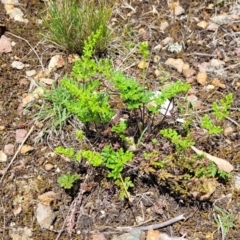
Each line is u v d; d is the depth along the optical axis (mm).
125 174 454
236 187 459
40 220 440
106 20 537
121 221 442
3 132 488
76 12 534
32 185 459
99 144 468
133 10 581
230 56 548
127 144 462
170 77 527
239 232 436
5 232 438
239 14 583
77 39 535
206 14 583
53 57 538
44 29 558
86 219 442
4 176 464
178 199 451
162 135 472
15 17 567
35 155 475
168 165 445
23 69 530
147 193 454
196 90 518
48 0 568
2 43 543
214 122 495
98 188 455
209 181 451
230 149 479
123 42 552
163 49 551
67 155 440
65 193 454
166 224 439
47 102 504
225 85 522
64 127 489
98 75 519
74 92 424
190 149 470
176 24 571
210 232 437
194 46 554
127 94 426
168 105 474
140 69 534
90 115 439
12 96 510
